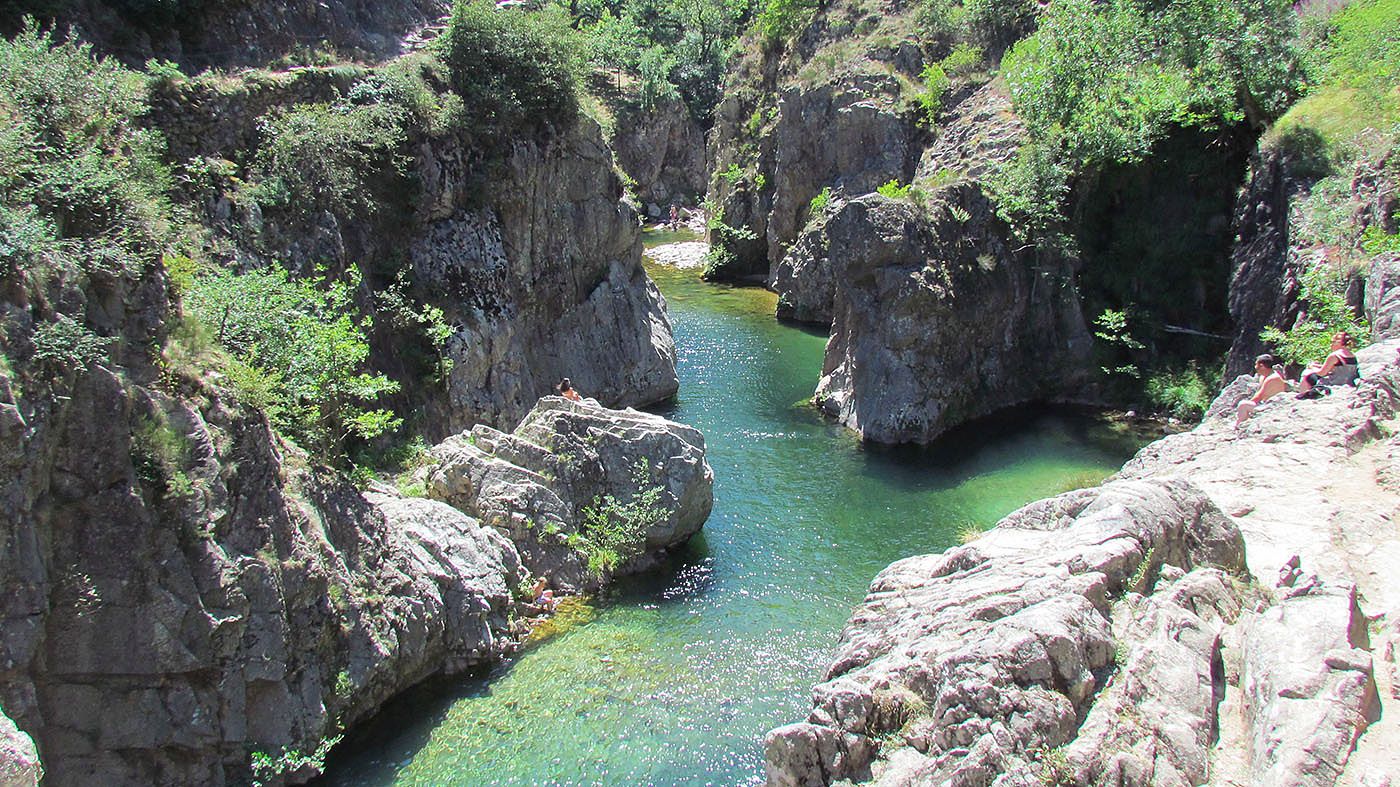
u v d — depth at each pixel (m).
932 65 51.62
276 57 31.89
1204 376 34.12
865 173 49.56
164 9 29.14
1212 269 35.34
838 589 22.03
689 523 24.14
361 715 16.91
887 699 8.36
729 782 15.21
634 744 16.20
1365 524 12.31
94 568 13.63
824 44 57.47
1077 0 36.59
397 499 20.66
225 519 15.02
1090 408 35.53
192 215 22.88
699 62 88.88
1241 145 34.88
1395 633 9.45
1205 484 14.16
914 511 26.64
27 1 25.59
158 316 15.27
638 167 81.31
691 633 19.95
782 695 17.62
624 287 37.88
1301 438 15.10
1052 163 35.62
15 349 12.74
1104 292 36.88
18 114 15.95
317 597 16.16
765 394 37.62
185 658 14.14
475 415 30.03
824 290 47.59
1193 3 35.72
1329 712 7.71
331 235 26.47
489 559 20.25
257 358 18.81
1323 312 22.03
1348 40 34.31
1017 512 11.60
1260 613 9.41
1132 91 36.06
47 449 13.11
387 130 28.91
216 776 14.55
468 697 17.73
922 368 32.72
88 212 14.87
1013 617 8.64
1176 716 8.30
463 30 32.44
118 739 13.85
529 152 33.19
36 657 13.12
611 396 35.69
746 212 59.91
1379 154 25.34
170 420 14.68
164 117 23.84
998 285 35.19
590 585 22.00
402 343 28.34
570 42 34.53
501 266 32.03
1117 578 9.50
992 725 7.82
